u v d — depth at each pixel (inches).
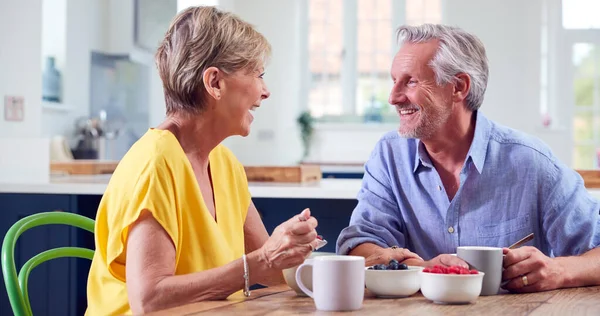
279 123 321.1
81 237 118.5
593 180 113.8
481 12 310.5
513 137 71.6
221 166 65.7
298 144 320.5
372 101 323.3
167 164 56.3
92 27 236.2
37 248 119.0
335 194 112.2
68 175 148.5
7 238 62.1
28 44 148.5
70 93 221.8
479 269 55.9
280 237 52.0
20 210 120.3
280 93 321.7
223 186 64.9
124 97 246.8
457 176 72.1
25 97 147.7
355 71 325.4
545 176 69.9
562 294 56.7
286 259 51.8
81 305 119.1
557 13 307.0
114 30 247.3
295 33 322.0
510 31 308.8
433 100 68.3
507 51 309.1
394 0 323.0
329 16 327.0
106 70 244.1
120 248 55.6
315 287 49.1
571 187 70.1
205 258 58.6
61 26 217.2
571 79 308.3
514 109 309.1
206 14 59.5
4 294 118.5
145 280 53.0
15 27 144.4
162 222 54.5
